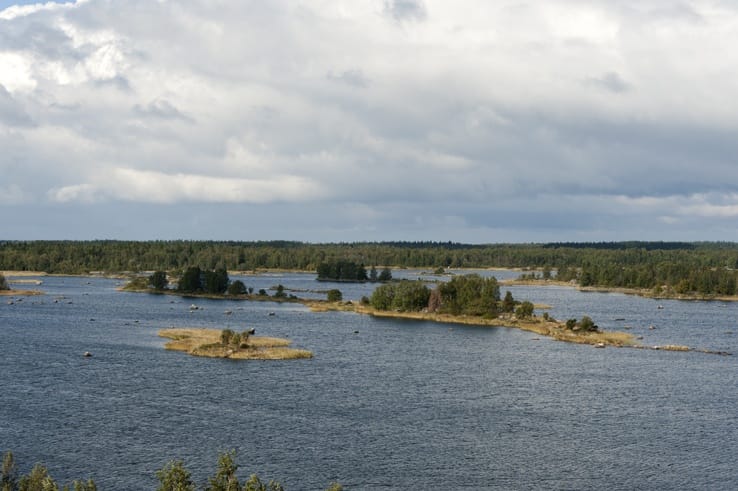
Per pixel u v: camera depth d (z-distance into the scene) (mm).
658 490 103312
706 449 121000
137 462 107625
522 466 111375
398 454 115125
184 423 127875
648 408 147000
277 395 150000
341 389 157250
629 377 178125
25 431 120438
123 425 125625
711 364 199375
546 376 177375
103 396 145250
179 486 73125
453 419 135625
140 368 174250
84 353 192250
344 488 100938
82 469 104125
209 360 187125
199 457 110500
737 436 128500
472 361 196500
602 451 119000
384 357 199750
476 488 102562
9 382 154875
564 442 123250
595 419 138000
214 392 151000
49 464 105688
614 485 104812
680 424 135500
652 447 121500
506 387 163625
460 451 117375
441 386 163125
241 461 109562
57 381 157375
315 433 124375
